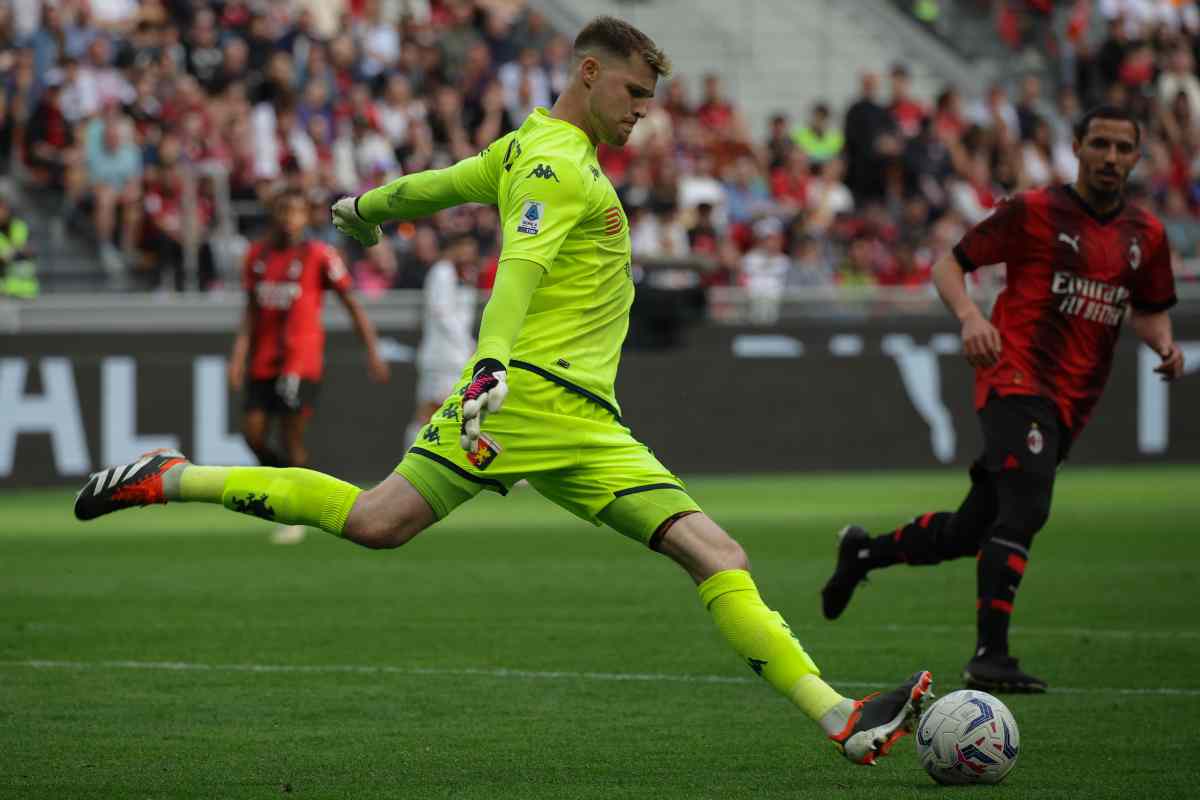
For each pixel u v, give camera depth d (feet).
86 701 68.28
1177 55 297.12
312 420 197.36
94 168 213.46
